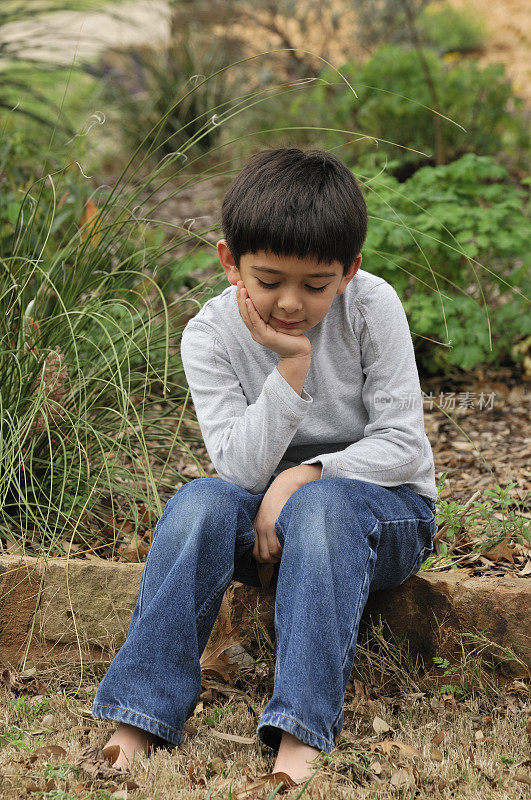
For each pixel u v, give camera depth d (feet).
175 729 7.78
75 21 29.86
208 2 36.27
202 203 26.61
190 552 7.91
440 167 17.53
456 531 11.21
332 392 8.89
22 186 16.78
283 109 31.19
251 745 8.07
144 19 38.32
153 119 32.27
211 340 9.04
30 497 11.37
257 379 9.03
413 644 9.43
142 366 12.32
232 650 9.55
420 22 42.32
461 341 16.02
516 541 11.30
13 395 11.27
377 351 8.79
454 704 8.68
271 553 8.46
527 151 27.73
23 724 8.44
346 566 7.83
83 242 12.37
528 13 51.67
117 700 7.74
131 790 7.30
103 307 11.21
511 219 18.02
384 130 26.50
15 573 9.75
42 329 11.57
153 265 13.28
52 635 9.78
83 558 10.75
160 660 7.77
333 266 7.90
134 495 11.16
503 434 15.12
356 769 7.66
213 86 33.17
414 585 9.37
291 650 7.55
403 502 8.64
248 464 8.44
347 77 26.73
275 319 8.24
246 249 7.93
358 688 9.01
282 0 35.81
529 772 7.57
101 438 11.39
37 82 25.77
